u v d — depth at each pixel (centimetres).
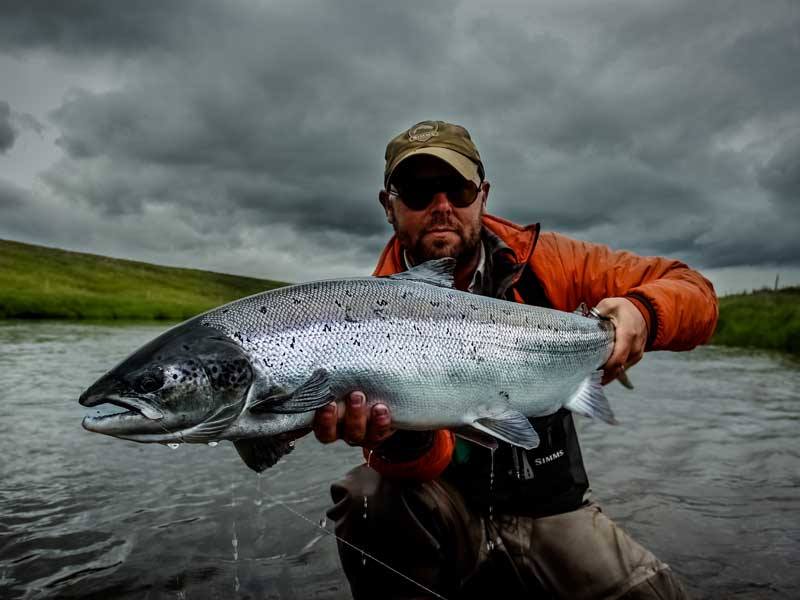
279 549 104
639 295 89
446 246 96
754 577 97
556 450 92
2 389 250
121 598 87
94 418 68
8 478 139
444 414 79
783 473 150
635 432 194
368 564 90
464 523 93
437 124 98
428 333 78
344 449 175
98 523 114
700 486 141
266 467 75
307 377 71
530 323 86
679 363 413
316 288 76
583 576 86
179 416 68
